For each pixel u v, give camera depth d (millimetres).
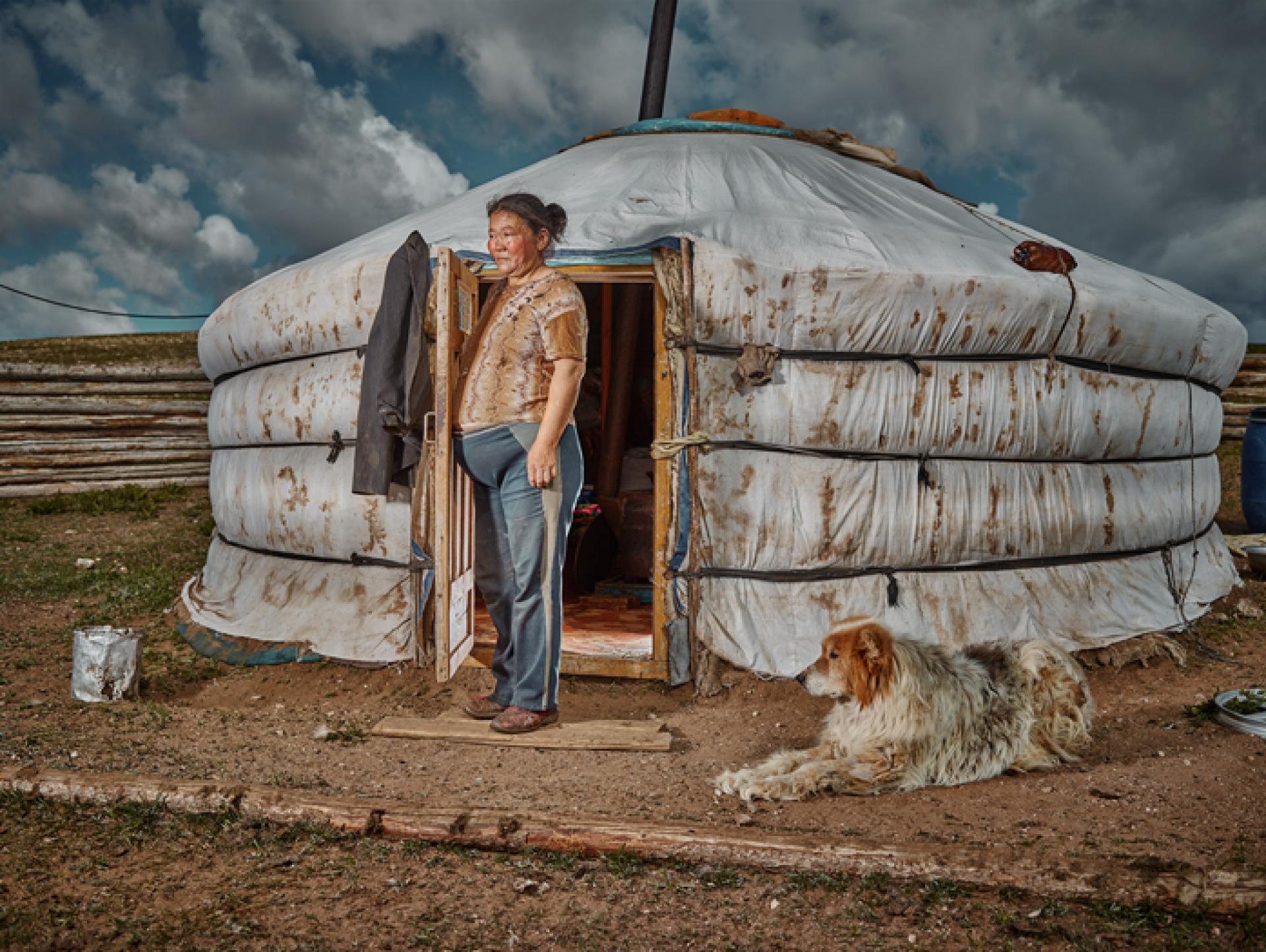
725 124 6371
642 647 4816
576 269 4641
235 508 5781
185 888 2529
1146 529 5555
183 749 3590
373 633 4777
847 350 4641
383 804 2938
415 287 4090
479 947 2271
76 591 6715
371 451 4266
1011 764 3523
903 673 3340
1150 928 2365
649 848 2711
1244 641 5543
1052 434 5035
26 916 2346
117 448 12375
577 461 3744
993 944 2299
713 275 4461
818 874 2621
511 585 3869
